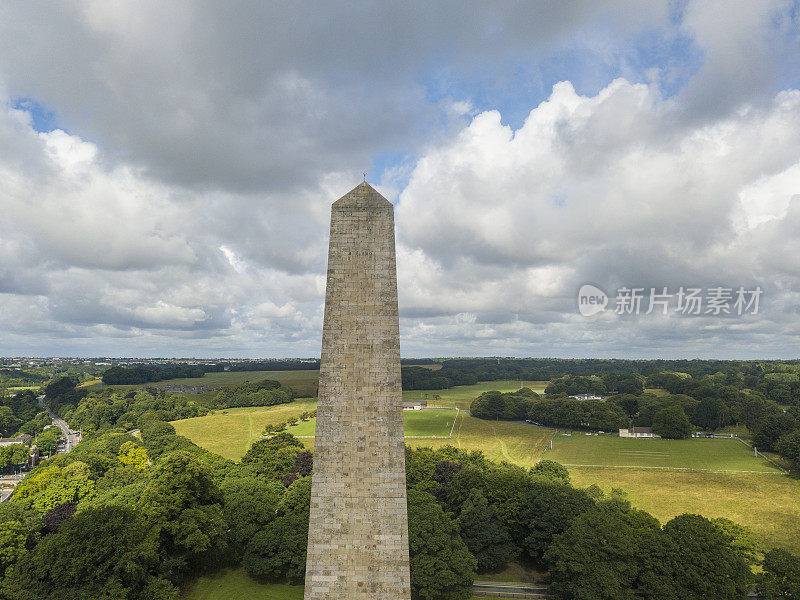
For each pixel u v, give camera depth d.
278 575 63.97
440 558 59.62
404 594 28.91
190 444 124.56
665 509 98.81
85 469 89.75
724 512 97.25
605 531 59.75
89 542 49.78
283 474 95.38
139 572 52.12
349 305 31.73
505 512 72.88
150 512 58.84
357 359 31.11
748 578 55.72
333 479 29.91
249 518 66.81
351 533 29.47
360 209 32.75
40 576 47.34
